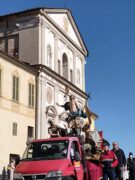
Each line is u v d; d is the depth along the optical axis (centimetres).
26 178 1322
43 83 3797
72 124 1752
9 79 3319
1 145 3117
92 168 1572
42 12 3903
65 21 4506
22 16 3947
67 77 4528
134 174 2406
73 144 1480
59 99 4144
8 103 3272
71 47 4688
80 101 4725
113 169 1653
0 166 3072
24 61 3872
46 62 3950
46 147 1462
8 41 3994
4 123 3189
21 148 3403
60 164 1339
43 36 3909
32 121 3641
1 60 3216
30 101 3638
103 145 1733
